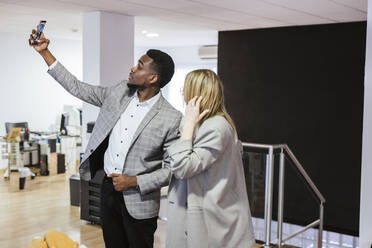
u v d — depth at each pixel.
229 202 2.26
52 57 2.62
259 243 4.44
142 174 2.54
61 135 9.68
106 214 2.67
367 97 3.54
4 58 9.66
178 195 2.31
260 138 7.86
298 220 7.30
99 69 6.18
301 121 7.44
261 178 4.31
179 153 2.12
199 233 2.22
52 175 9.16
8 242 4.95
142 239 2.61
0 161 9.58
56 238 2.78
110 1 5.38
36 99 10.32
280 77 7.60
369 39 3.52
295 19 6.62
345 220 7.12
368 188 3.55
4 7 5.93
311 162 7.37
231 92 8.12
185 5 5.58
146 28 8.16
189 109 2.20
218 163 2.23
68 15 6.59
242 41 7.98
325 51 7.16
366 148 3.55
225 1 5.26
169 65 2.55
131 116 2.57
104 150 2.71
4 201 6.88
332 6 5.48
